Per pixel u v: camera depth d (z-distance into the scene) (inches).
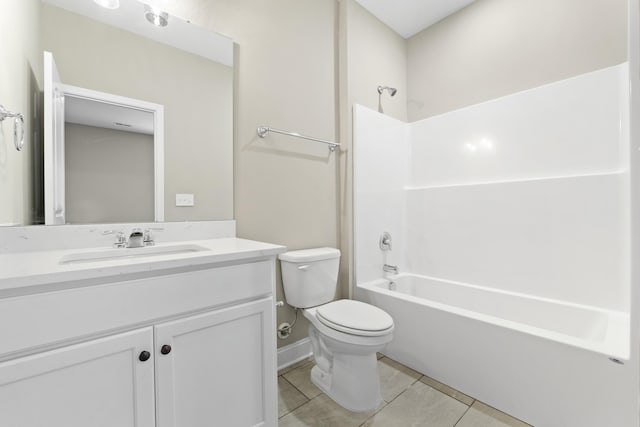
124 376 30.0
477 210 80.4
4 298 23.8
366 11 87.8
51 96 42.5
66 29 43.8
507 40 78.1
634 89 38.0
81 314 27.4
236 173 61.3
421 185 95.7
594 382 42.8
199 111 56.0
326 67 79.4
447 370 60.1
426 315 63.6
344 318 54.3
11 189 39.2
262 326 41.6
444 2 85.4
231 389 38.2
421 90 98.1
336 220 81.8
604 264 60.2
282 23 69.4
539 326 67.2
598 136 62.3
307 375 65.2
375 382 54.3
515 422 49.6
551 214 67.3
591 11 64.7
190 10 55.2
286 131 69.9
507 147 76.1
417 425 49.3
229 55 59.4
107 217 47.0
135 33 49.6
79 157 44.7
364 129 84.2
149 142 50.8
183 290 34.0
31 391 25.1
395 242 94.3
